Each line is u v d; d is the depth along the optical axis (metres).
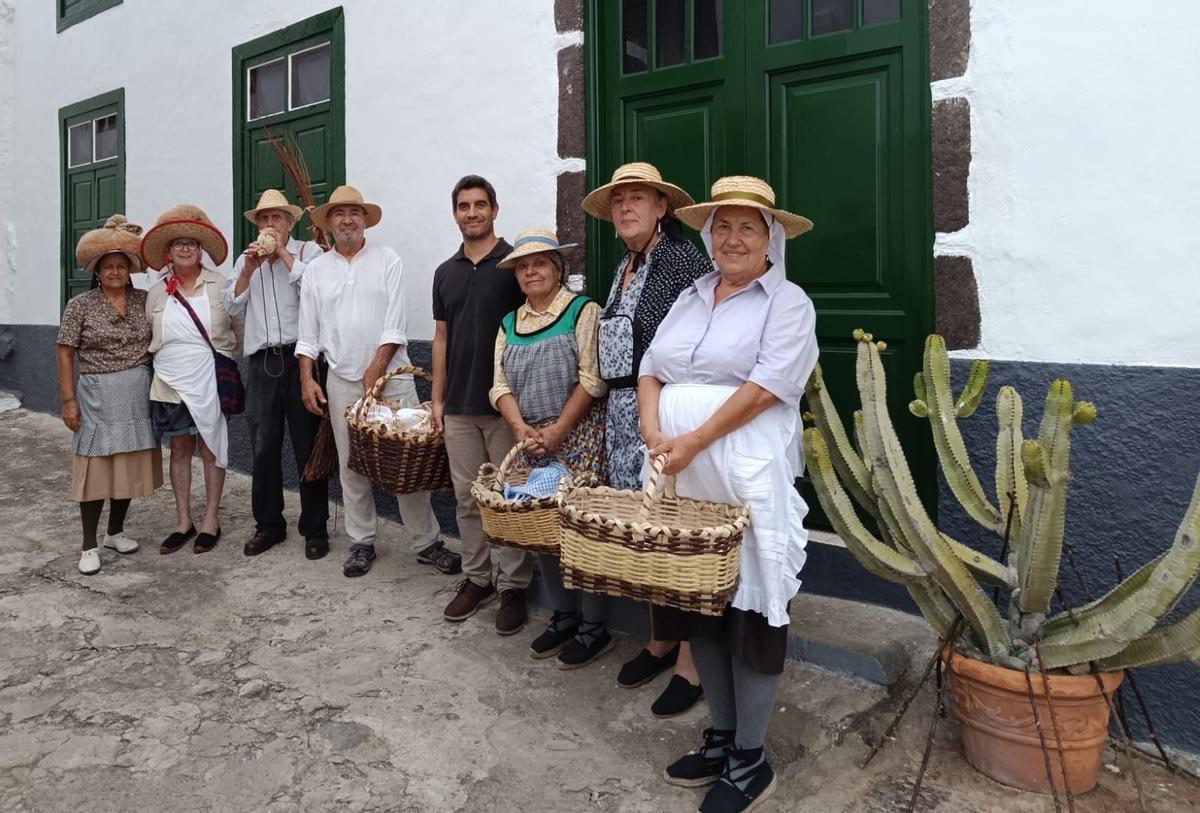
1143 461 2.48
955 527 2.83
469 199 3.20
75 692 2.74
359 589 3.64
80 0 6.78
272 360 3.99
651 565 1.96
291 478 5.23
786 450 2.13
